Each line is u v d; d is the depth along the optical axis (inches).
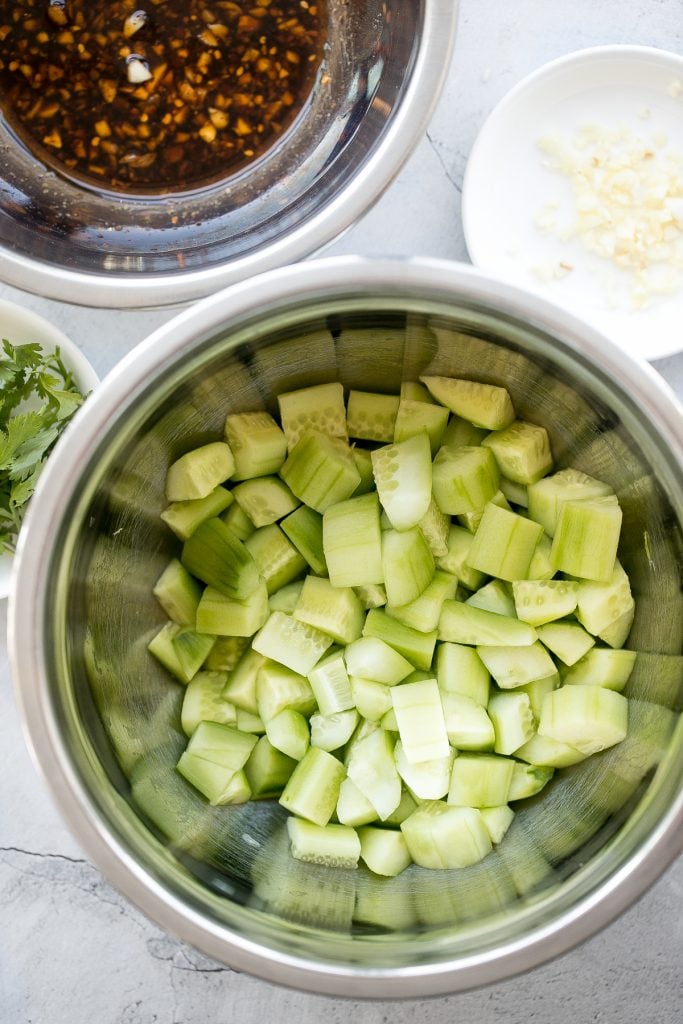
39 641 18.4
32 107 22.5
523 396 20.6
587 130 23.3
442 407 20.9
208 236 22.9
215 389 20.0
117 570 20.3
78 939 23.1
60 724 18.5
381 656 20.9
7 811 23.1
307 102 22.8
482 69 23.3
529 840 20.8
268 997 23.0
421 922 20.1
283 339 19.5
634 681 21.0
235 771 21.0
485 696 21.2
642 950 22.9
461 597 21.8
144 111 22.5
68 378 22.1
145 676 21.2
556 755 20.9
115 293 21.1
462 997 23.0
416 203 23.2
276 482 21.5
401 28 21.5
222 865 20.2
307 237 21.0
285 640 21.1
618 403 19.0
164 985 23.1
